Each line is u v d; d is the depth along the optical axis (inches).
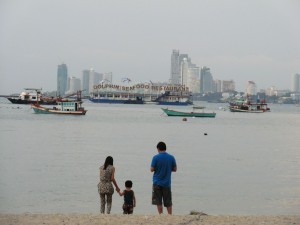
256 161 2245.3
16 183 1512.1
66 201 1266.0
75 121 5743.1
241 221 658.8
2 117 6259.8
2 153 2357.3
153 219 660.1
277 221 661.9
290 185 1584.6
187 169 1910.7
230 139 3725.4
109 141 3255.4
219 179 1678.2
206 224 637.9
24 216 671.1
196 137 3855.8
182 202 1294.3
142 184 1541.6
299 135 4352.9
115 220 650.8
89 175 1699.1
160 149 799.1
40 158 2183.8
